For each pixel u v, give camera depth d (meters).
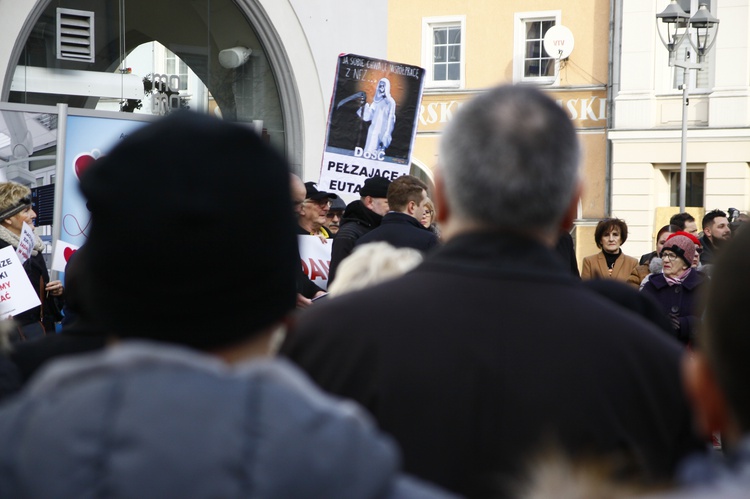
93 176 1.24
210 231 1.21
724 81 23.00
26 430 0.99
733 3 22.84
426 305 1.93
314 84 9.48
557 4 24.84
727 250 1.10
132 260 1.20
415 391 1.87
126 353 1.04
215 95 9.10
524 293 1.92
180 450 0.95
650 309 2.86
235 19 9.16
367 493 0.97
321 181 7.55
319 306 2.03
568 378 1.84
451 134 1.99
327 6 9.52
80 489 0.95
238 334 1.25
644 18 23.80
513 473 1.76
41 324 5.77
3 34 7.68
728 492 0.77
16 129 6.63
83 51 8.27
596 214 24.64
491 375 1.85
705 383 1.15
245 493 0.94
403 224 5.55
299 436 0.97
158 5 8.73
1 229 5.95
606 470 0.89
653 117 23.84
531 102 1.97
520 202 1.92
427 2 25.91
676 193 24.12
